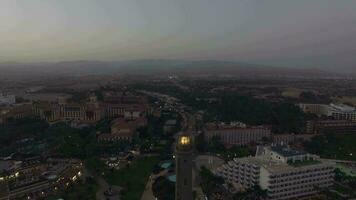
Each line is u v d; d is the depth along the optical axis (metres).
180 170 159.25
